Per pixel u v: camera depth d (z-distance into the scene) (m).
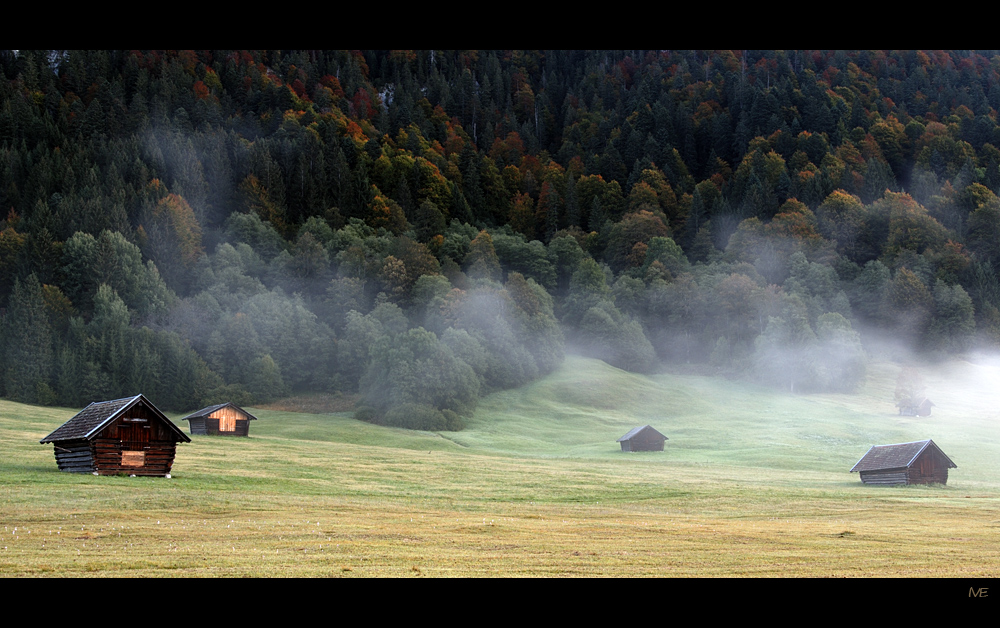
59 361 131.38
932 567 25.39
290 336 152.50
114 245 164.62
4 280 160.75
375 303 178.25
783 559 26.69
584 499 52.12
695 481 64.75
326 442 94.56
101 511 35.19
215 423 94.50
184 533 29.75
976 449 97.75
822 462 87.62
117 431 48.88
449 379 122.56
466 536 31.23
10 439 68.50
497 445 104.75
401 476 61.84
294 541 28.42
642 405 139.12
